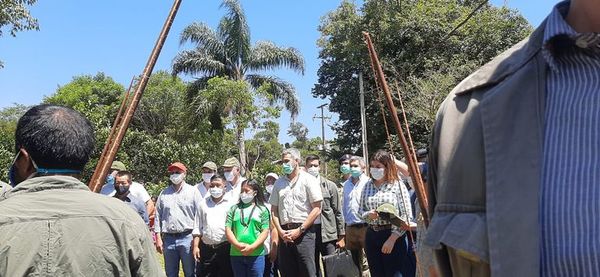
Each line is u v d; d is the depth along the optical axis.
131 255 2.13
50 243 2.00
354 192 6.85
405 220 5.41
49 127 2.21
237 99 24.72
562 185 1.06
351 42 26.89
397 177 5.56
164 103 30.94
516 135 1.13
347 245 6.95
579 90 1.11
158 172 20.39
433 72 24.09
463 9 26.53
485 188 1.17
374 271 5.72
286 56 27.02
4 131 18.69
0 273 1.96
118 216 2.16
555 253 1.05
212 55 26.77
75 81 39.06
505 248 1.07
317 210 6.75
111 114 26.84
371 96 26.98
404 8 26.81
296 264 6.77
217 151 25.84
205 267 7.55
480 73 1.28
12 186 2.34
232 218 6.93
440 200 1.26
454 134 1.25
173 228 7.84
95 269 2.04
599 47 1.10
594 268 1.01
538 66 1.17
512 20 26.73
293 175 6.84
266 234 6.86
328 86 29.72
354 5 27.28
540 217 1.07
